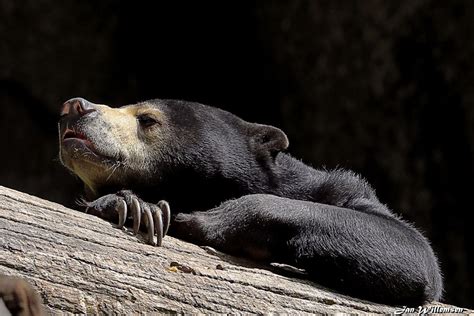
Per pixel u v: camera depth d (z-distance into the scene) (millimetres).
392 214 7605
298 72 16406
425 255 6867
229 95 17359
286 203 6730
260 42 16953
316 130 16188
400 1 15531
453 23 15344
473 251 15188
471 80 15273
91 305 5293
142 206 6363
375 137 15758
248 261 6637
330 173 7992
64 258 5340
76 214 5867
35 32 17281
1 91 17312
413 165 15531
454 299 15117
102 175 7289
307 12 16234
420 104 15547
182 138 7602
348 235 6652
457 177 15352
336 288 6621
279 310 5934
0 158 17125
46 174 17203
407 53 15609
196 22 17500
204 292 5707
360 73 15867
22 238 5305
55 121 17391
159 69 17672
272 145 7945
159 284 5574
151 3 17562
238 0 17188
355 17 15852
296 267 6652
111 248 5660
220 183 7715
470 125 15273
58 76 17406
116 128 7320
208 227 6684
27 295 3432
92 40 17469
